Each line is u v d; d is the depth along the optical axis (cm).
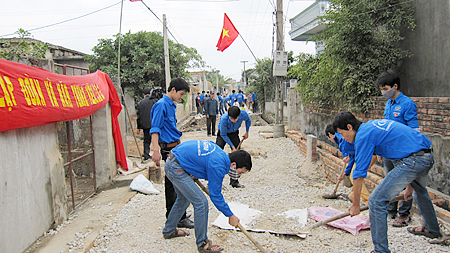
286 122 1416
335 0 638
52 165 364
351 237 354
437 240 324
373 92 594
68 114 388
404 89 635
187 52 1540
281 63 1045
